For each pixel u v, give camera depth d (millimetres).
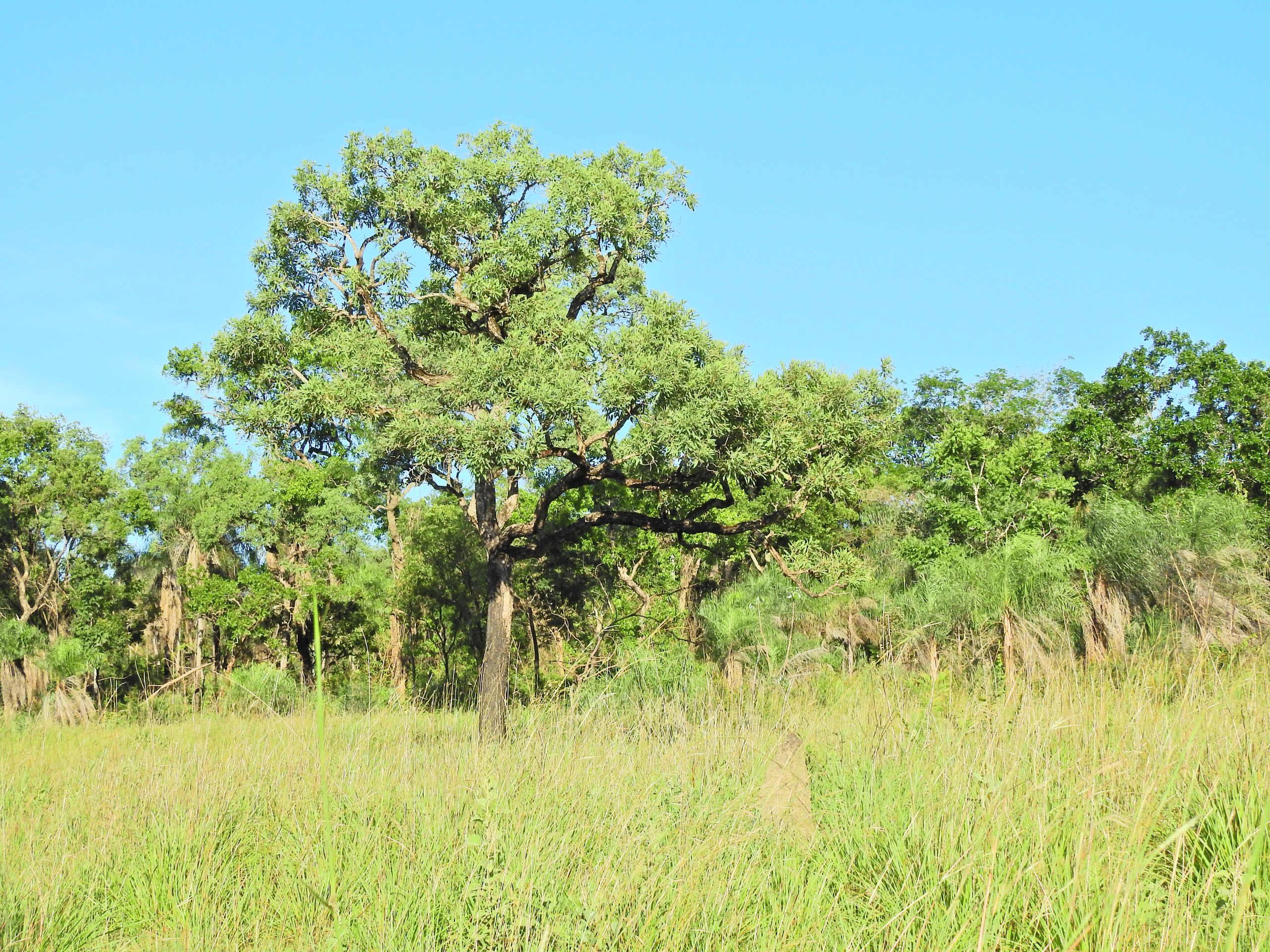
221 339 21000
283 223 19703
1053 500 25125
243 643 34750
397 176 19531
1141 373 32750
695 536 28406
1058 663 7648
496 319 19531
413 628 34969
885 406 17656
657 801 5363
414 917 4281
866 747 6555
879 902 4180
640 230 18828
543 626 29641
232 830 6227
